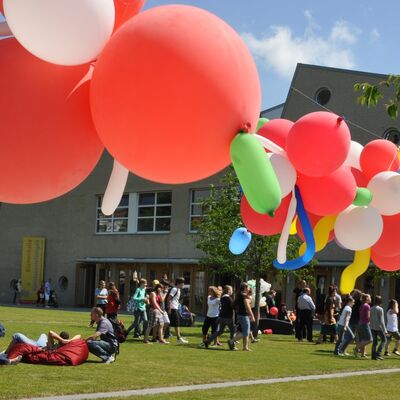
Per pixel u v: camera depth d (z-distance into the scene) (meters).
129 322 27.06
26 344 12.76
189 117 3.53
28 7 3.42
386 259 6.11
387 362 16.34
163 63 3.49
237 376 12.44
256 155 3.59
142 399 9.48
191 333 22.41
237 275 22.61
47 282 39.62
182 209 36.25
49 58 3.59
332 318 20.70
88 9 3.46
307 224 5.19
